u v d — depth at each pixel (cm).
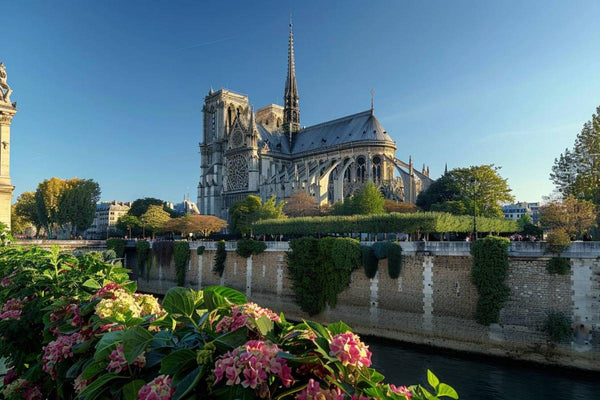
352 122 11306
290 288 4550
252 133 11475
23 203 11938
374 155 10175
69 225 10388
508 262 3141
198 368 418
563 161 4922
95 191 9781
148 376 497
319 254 4169
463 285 3338
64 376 622
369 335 3784
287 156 12138
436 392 468
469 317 3272
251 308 482
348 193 9375
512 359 3019
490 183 6238
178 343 498
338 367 402
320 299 4128
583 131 4722
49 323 751
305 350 450
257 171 11331
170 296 538
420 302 3544
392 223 4328
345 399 409
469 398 2420
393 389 447
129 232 10850
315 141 12044
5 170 5566
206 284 5709
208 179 13188
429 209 7662
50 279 902
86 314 660
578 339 2819
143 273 6819
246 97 14262
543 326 2950
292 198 8212
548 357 2892
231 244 5378
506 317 3095
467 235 5612
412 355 3228
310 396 381
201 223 8500
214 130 13762
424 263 3562
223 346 434
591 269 2839
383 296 3762
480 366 2953
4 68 5644
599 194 4534
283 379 393
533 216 15150
